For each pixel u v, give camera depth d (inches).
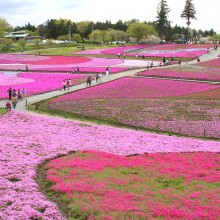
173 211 645.9
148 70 2974.9
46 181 811.4
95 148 1111.6
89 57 4421.8
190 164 967.0
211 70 2923.2
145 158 1023.0
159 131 1453.0
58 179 807.7
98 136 1275.8
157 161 993.5
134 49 5078.7
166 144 1200.2
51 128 1355.8
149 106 1804.9
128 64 3580.2
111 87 2294.5
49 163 938.7
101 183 786.2
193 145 1198.3
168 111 1708.9
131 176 850.1
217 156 1062.4
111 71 3029.0
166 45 5442.9
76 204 673.0
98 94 2089.1
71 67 3427.7
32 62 4111.7
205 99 1940.2
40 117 1539.1
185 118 1593.3
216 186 804.6
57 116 1627.7
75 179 810.8
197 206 677.9
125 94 2084.2
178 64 3449.8
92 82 2517.2
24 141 1132.5
